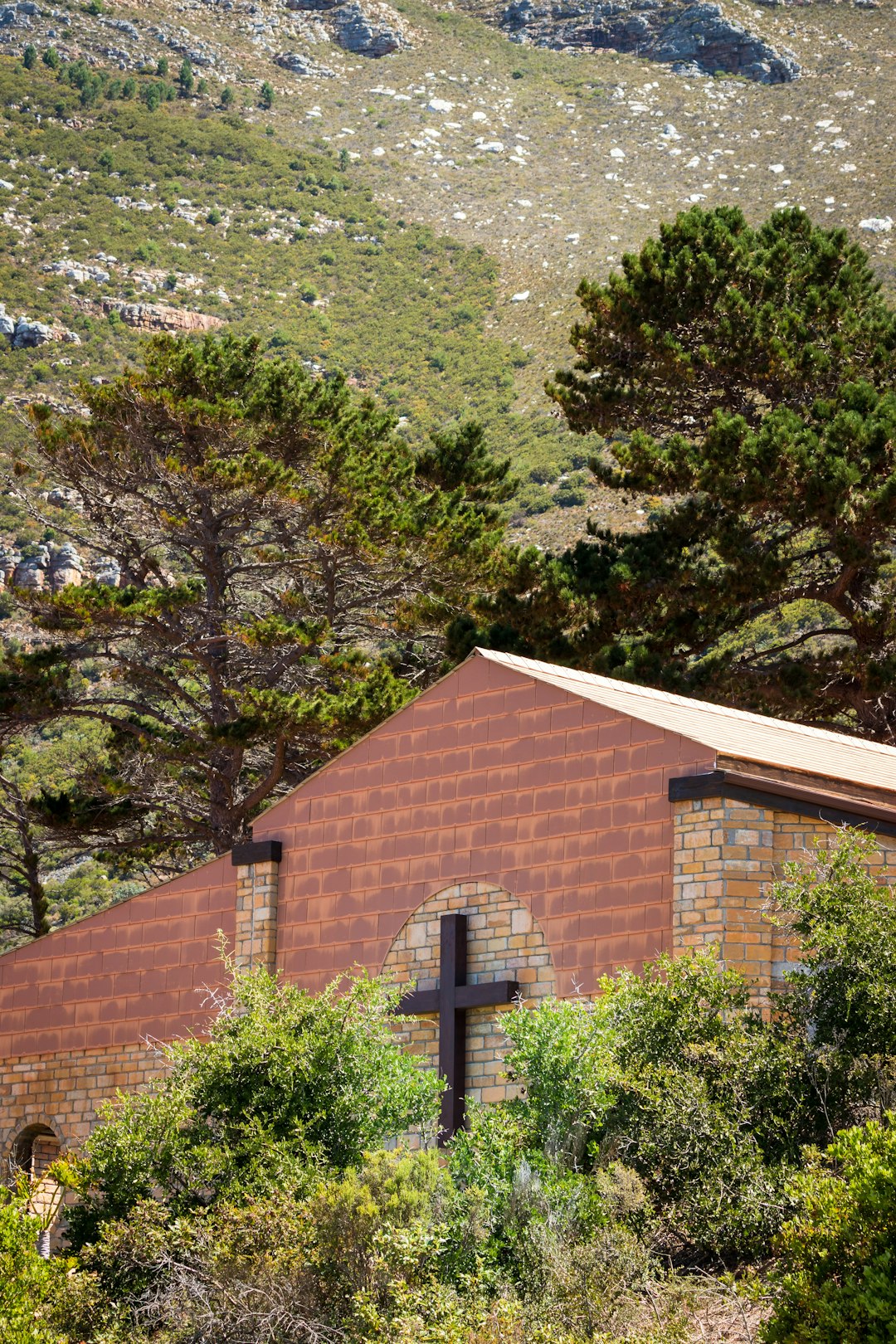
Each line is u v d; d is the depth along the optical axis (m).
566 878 27.30
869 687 46.69
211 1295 20.53
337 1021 24.66
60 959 35.53
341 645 54.84
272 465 50.69
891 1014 21.47
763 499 44.88
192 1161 23.30
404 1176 21.00
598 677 31.77
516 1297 19.69
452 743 29.45
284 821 31.55
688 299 49.31
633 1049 22.47
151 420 51.91
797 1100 21.33
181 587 51.25
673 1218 20.66
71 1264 21.70
